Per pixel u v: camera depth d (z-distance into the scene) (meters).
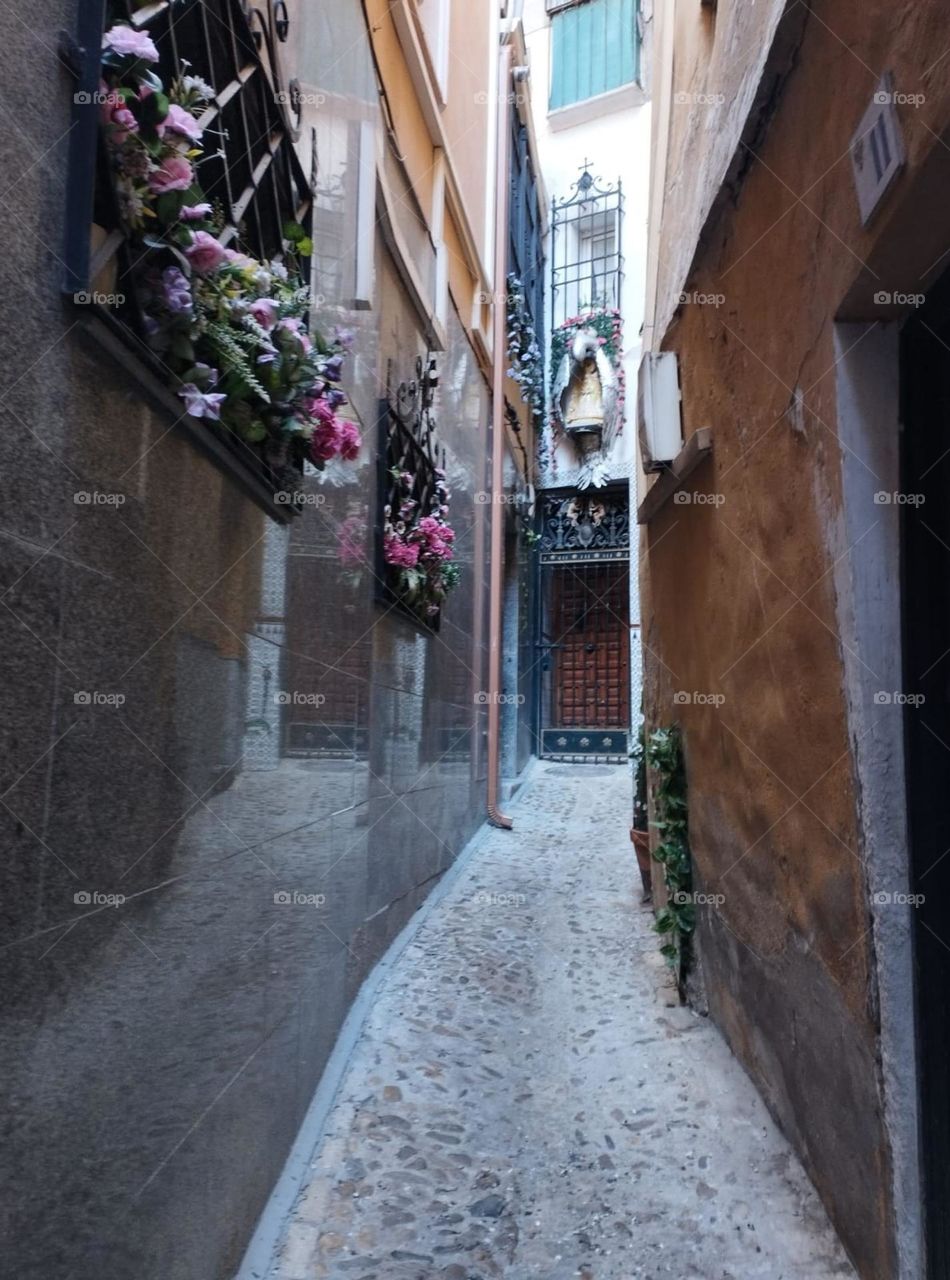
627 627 12.18
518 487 10.40
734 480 3.06
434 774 5.90
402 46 5.07
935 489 1.91
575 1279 2.26
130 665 1.53
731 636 3.17
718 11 3.24
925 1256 1.83
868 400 2.00
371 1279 2.24
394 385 4.79
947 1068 1.78
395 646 4.69
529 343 10.22
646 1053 3.49
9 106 1.17
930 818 1.87
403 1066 3.39
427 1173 2.73
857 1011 2.05
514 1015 3.95
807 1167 2.50
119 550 1.49
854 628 1.98
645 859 5.50
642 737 5.73
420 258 5.51
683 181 4.16
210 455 1.92
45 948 1.25
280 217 2.49
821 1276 2.15
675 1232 2.41
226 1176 2.05
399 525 4.44
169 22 1.68
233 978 2.11
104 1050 1.43
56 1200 1.27
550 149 12.34
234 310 1.90
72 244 1.32
